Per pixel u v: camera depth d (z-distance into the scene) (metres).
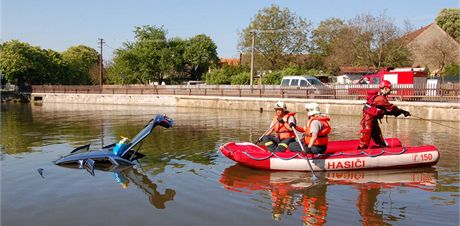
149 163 9.58
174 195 7.14
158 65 52.75
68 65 58.50
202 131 15.72
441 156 10.26
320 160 8.55
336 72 45.19
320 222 5.84
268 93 30.39
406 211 6.29
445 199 6.85
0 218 6.13
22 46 51.34
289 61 49.72
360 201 6.76
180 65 54.72
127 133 15.45
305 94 27.23
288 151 8.91
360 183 7.80
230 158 9.08
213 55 56.72
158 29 53.97
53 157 10.43
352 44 40.59
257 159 8.70
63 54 75.44
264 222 5.87
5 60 49.91
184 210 6.39
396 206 6.51
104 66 63.78
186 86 40.00
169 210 6.40
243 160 8.79
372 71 38.22
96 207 6.57
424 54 40.97
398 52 38.88
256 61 49.41
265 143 9.39
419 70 24.36
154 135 14.48
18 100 46.75
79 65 64.44
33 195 7.21
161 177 8.32
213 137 13.93
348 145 9.64
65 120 21.33
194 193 7.24
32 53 51.94
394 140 9.75
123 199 6.96
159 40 53.00
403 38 39.72
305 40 49.91
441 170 8.78
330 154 8.63
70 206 6.63
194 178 8.23
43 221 6.01
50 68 54.78
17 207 6.60
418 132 15.49
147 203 6.74
